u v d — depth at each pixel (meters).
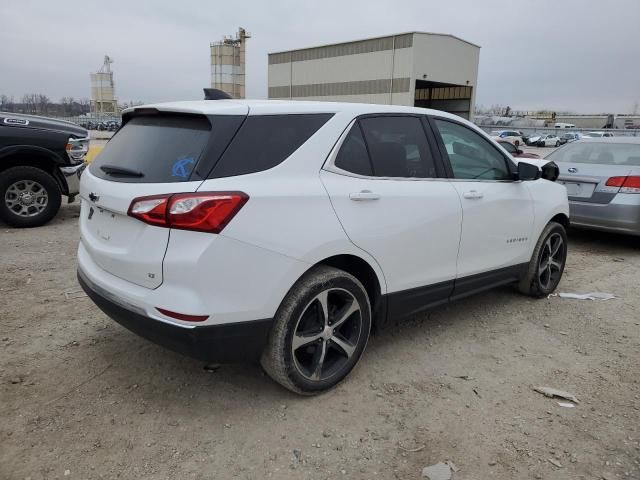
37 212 7.59
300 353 3.23
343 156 3.24
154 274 2.72
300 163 3.03
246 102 3.12
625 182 6.95
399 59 44.16
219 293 2.70
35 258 5.91
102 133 50.03
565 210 5.25
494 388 3.45
